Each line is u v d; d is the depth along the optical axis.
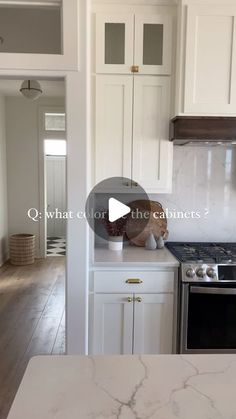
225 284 2.16
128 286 2.22
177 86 2.23
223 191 2.77
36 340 3.08
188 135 2.22
